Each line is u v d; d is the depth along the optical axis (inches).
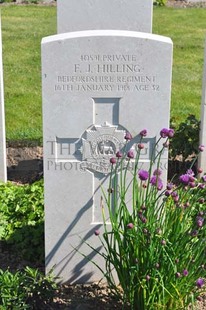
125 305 179.6
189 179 163.6
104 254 181.2
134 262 166.9
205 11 620.4
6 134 305.4
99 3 250.2
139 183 185.5
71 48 172.2
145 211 164.9
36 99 358.0
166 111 179.6
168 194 164.4
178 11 617.3
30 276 183.8
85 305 184.2
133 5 250.1
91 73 175.0
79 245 190.9
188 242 164.7
